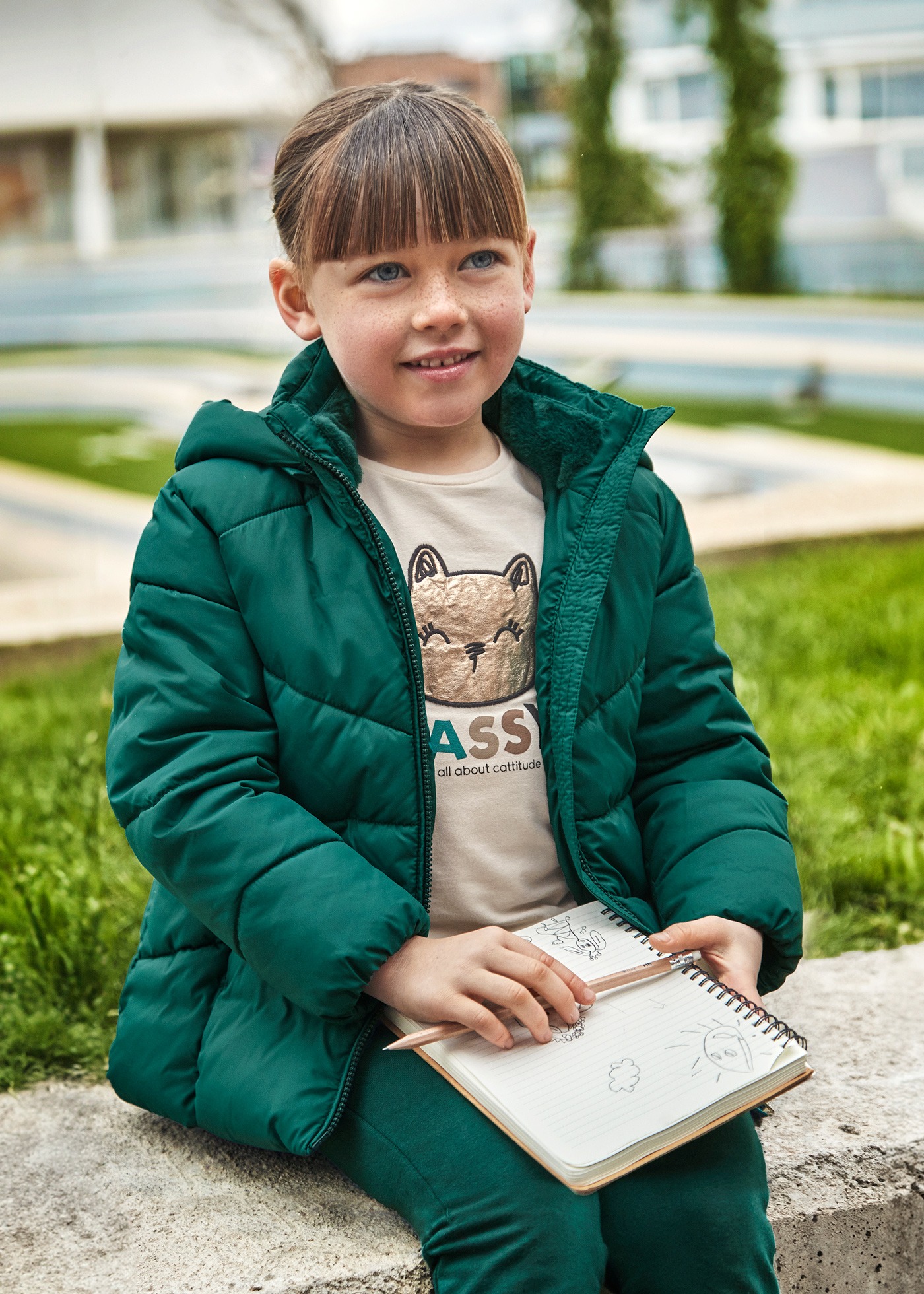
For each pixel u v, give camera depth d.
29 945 2.22
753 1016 1.45
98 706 3.84
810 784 3.04
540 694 1.65
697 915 1.60
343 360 1.62
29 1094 1.90
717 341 10.77
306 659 1.55
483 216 1.57
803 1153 1.68
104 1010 2.11
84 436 9.33
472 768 1.62
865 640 4.26
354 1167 1.52
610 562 1.67
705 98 11.72
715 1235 1.37
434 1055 1.42
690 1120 1.32
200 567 1.59
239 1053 1.55
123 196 10.85
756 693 3.42
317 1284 1.43
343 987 1.41
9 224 10.79
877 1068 1.90
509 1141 1.40
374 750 1.54
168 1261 1.47
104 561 7.16
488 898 1.62
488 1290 1.32
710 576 5.57
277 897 1.44
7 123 10.57
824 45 11.34
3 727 3.81
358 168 1.55
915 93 11.39
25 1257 1.49
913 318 10.77
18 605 6.38
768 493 7.84
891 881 2.60
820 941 2.36
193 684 1.54
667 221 11.91
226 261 10.86
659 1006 1.47
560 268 12.19
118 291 10.88
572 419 1.73
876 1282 1.68
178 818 1.49
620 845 1.67
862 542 6.39
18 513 7.89
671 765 1.78
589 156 11.84
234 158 10.68
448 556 1.68
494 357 1.63
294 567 1.58
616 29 11.66
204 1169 1.67
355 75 8.60
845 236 11.53
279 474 1.63
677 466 8.55
